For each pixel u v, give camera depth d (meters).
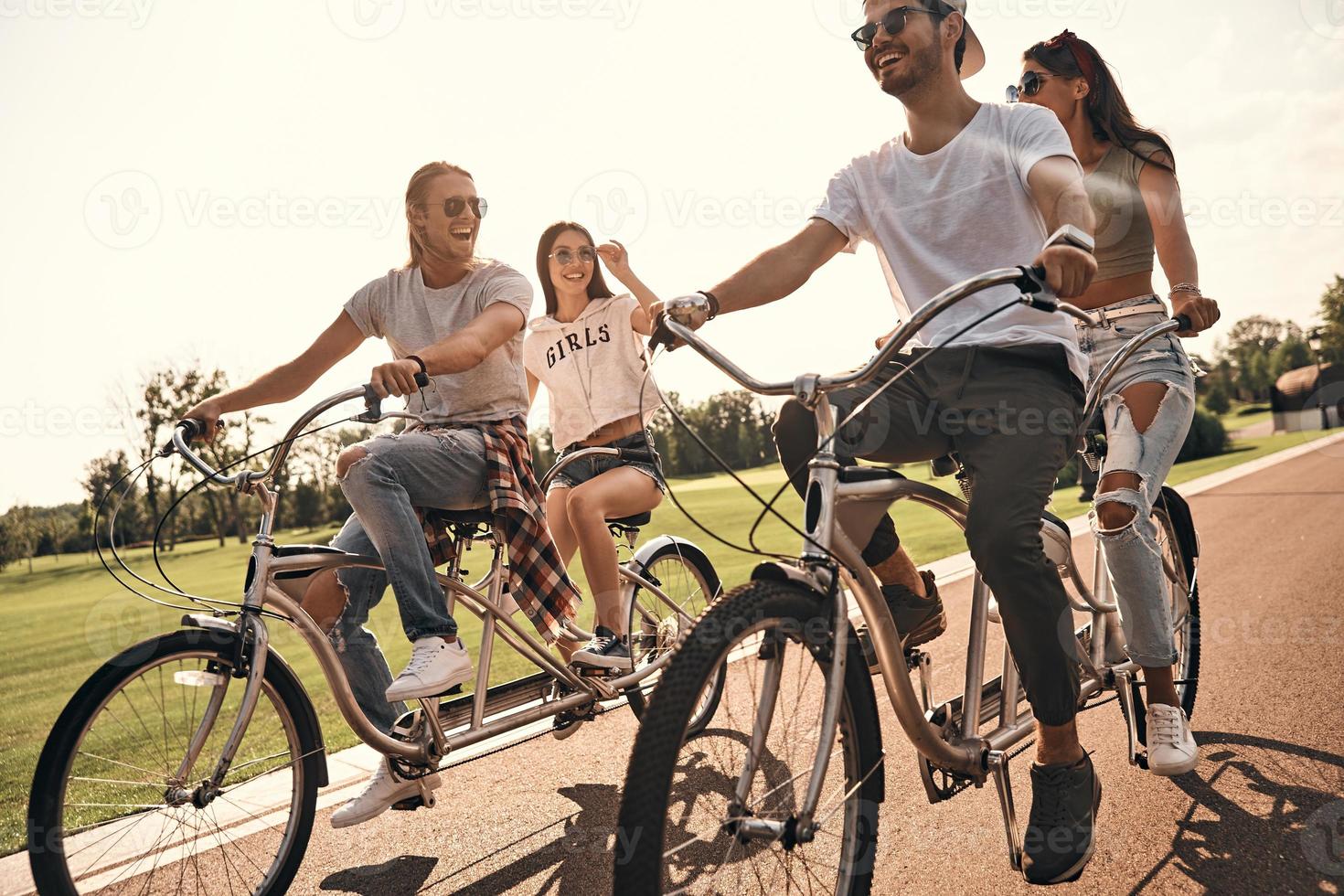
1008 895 2.03
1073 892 2.03
